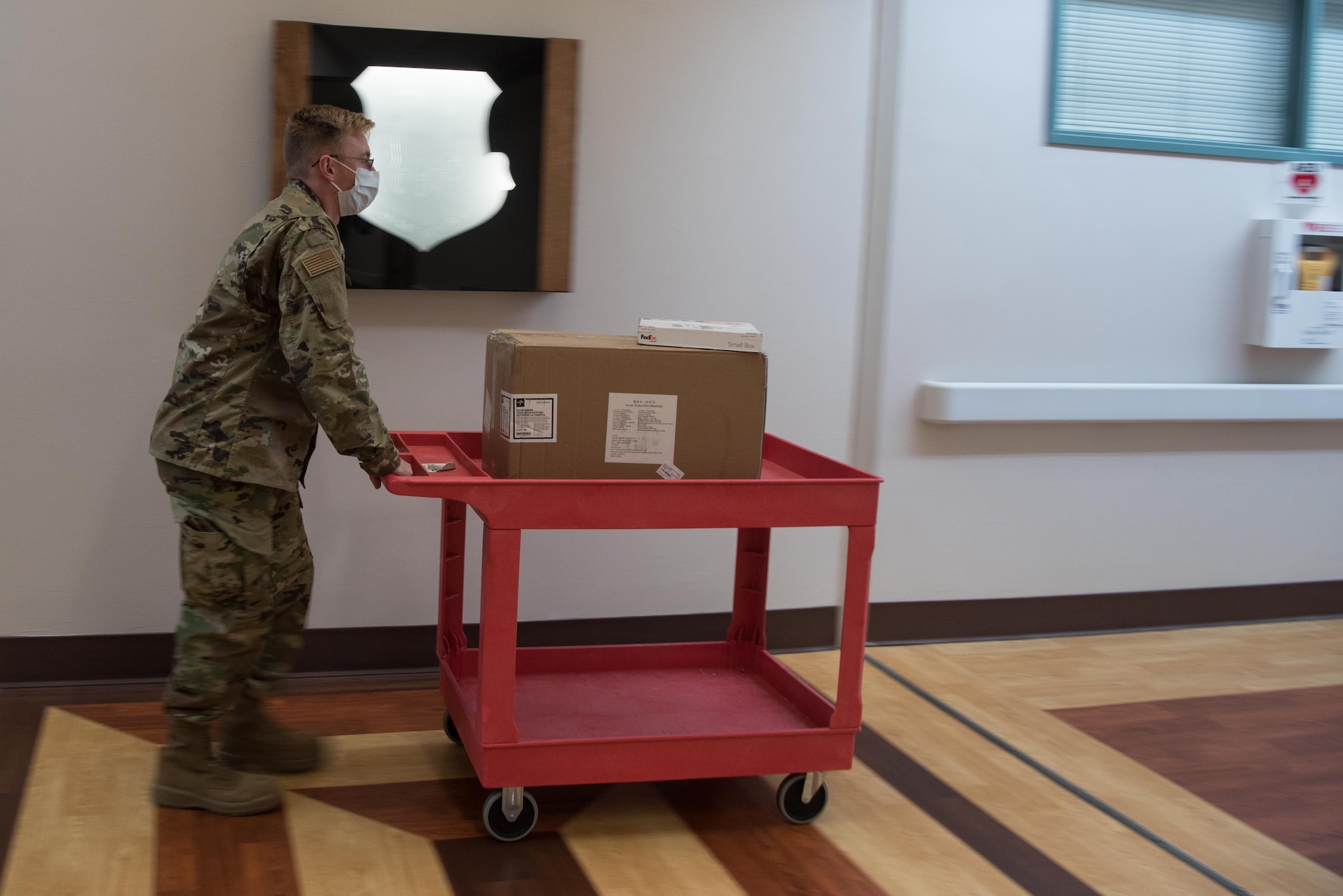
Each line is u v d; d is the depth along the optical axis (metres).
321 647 3.29
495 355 2.47
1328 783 2.89
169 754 2.43
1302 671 3.74
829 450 3.70
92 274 2.99
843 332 3.65
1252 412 4.00
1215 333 4.06
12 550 3.05
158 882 2.14
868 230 3.61
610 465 2.36
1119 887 2.34
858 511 2.47
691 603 3.60
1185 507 4.13
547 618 3.47
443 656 2.89
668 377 2.36
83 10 2.89
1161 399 3.89
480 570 3.38
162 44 2.95
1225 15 3.97
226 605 2.36
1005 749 3.03
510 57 3.12
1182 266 3.98
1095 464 3.98
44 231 2.95
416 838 2.38
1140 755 3.02
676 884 2.26
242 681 2.45
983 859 2.43
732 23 3.38
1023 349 3.84
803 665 3.61
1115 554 4.07
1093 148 3.81
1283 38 4.04
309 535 3.24
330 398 2.23
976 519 3.88
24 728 2.82
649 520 2.35
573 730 2.58
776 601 3.72
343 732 2.90
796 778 2.54
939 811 2.65
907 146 3.60
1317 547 4.31
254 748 2.63
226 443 2.29
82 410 3.04
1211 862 2.46
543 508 2.29
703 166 3.43
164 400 2.33
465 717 2.55
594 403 2.33
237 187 3.05
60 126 2.92
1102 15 3.81
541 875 2.27
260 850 2.29
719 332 2.39
